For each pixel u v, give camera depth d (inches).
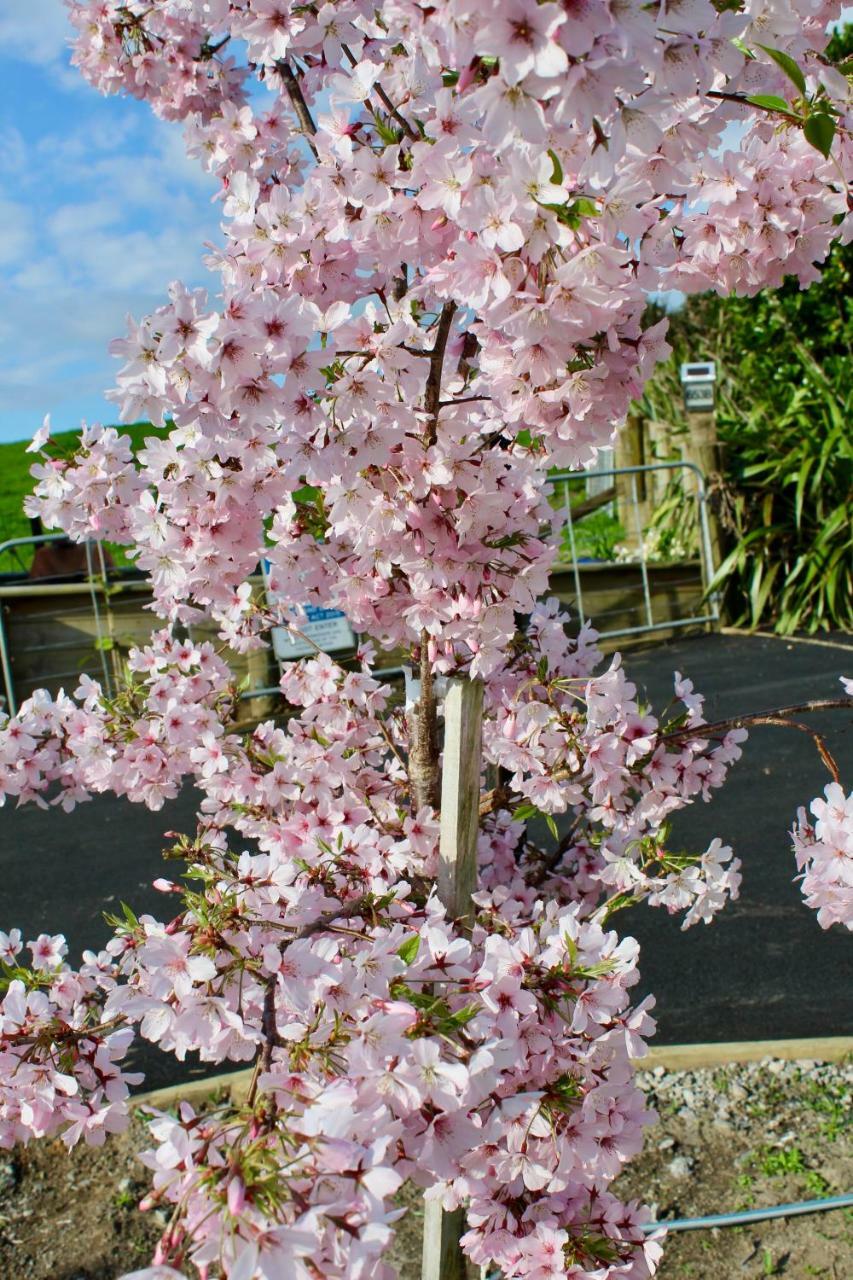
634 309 66.5
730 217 71.9
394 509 78.0
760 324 521.3
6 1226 121.3
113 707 116.8
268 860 72.8
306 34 82.4
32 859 251.9
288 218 72.2
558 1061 70.1
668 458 472.7
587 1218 78.4
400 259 70.9
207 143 106.3
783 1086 136.7
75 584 343.3
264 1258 41.9
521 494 83.4
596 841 111.2
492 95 46.2
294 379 65.4
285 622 121.8
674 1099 135.8
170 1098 137.3
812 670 352.2
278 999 65.6
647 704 101.7
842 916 82.7
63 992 81.7
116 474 98.3
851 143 71.0
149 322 62.4
